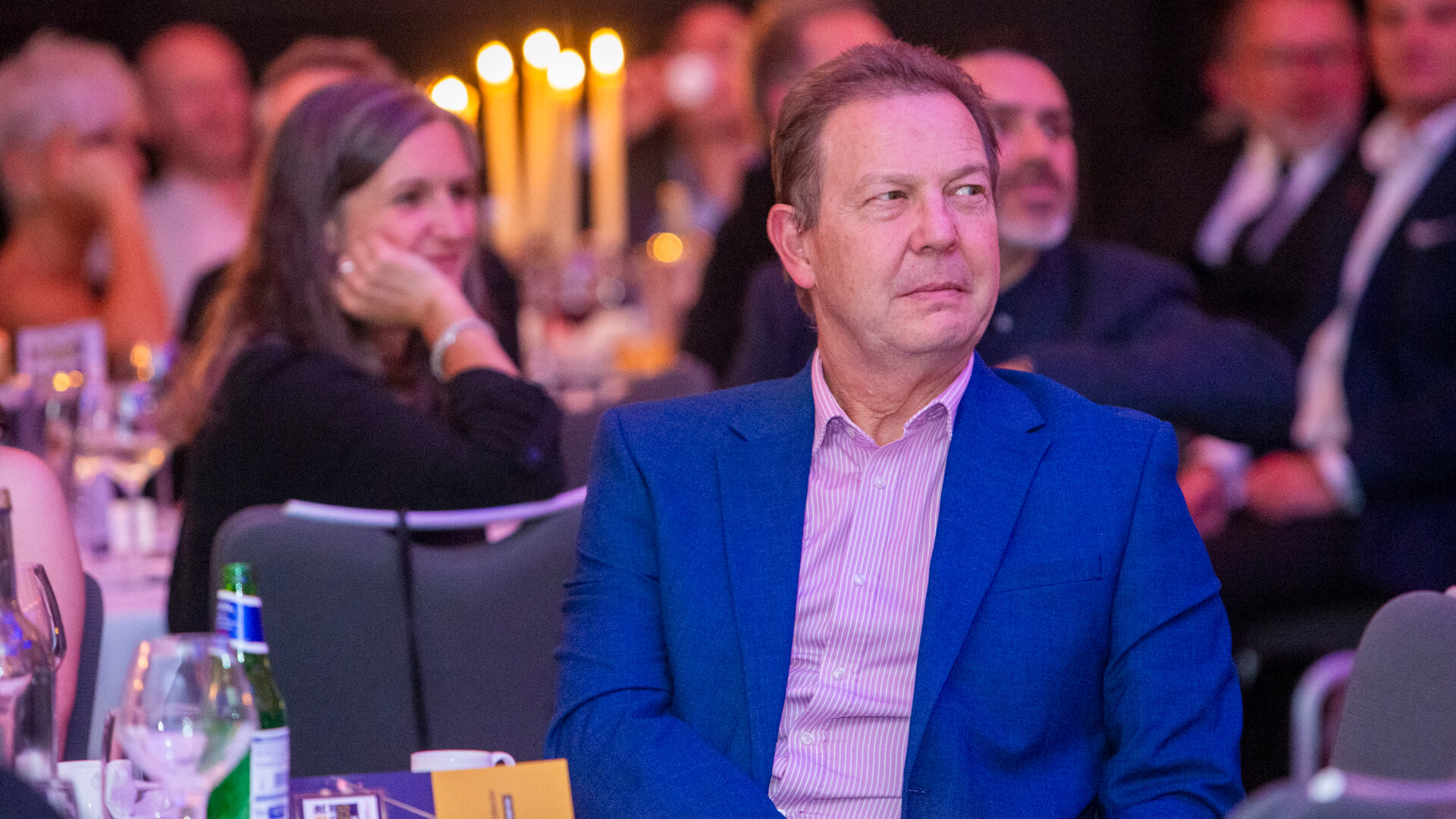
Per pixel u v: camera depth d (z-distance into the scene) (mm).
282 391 5773
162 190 13922
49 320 12500
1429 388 9086
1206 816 3621
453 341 6109
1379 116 12102
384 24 16766
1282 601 9242
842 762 3871
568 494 5656
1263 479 9836
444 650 5414
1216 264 12000
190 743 2781
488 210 14469
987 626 3773
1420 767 3592
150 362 8281
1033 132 6633
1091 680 3816
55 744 3223
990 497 3850
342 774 5352
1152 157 15055
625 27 16859
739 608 3920
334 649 5328
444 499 5746
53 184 12469
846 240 3840
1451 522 8805
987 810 3660
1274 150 11953
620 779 3771
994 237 3875
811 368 4211
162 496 8148
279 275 6008
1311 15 11484
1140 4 15039
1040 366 6699
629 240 16500
